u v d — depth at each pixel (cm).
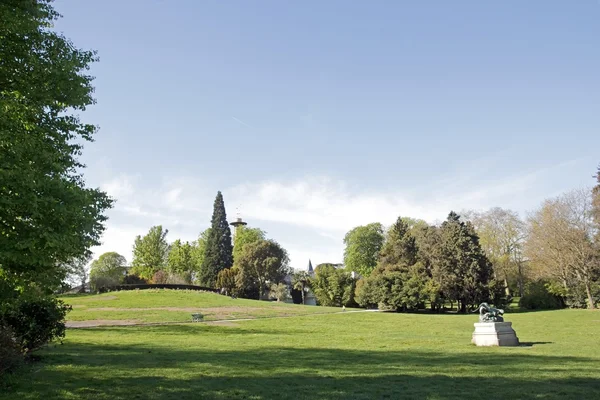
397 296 5806
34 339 1408
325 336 2536
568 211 5547
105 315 3722
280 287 7969
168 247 9644
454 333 2797
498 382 1114
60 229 1047
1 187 953
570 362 1470
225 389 1003
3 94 1158
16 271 1091
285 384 1075
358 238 9175
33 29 1243
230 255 9450
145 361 1393
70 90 1305
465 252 6094
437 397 949
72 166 1366
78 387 993
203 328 2939
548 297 6034
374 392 996
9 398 888
